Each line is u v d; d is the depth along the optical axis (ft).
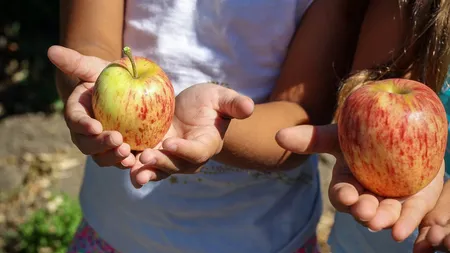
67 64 2.31
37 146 5.79
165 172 2.15
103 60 2.43
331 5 2.54
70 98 2.31
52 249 4.47
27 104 6.55
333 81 2.54
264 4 2.51
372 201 2.08
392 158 2.12
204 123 2.25
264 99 2.65
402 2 2.33
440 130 2.13
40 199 5.06
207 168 2.60
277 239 2.69
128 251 2.72
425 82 2.38
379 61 2.39
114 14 2.59
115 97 2.23
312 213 2.78
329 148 2.27
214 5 2.52
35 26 7.76
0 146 5.77
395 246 2.46
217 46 2.57
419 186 2.15
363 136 2.14
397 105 2.12
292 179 2.68
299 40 2.56
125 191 2.66
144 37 2.61
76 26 2.57
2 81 6.92
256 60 2.59
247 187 2.64
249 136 2.39
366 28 2.46
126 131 2.26
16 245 4.52
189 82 2.60
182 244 2.65
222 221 2.66
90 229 2.82
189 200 2.64
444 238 1.92
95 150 2.13
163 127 2.28
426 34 2.33
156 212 2.65
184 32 2.57
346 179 2.27
